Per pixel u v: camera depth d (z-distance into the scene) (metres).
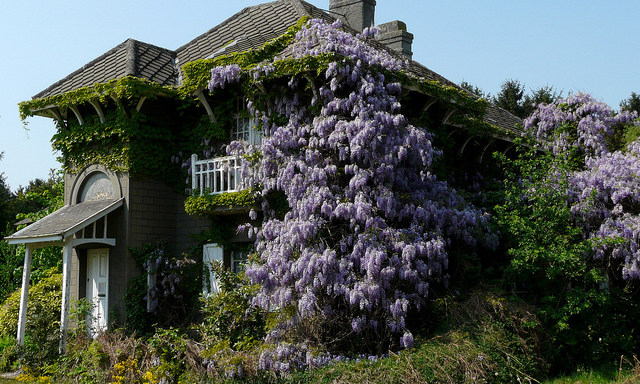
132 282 13.52
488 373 9.54
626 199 12.64
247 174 12.33
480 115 15.02
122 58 15.12
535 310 11.27
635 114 15.34
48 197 22.09
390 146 11.21
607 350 11.75
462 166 16.02
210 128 13.93
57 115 14.97
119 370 10.63
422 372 9.09
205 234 13.70
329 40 11.91
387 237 10.58
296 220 10.88
